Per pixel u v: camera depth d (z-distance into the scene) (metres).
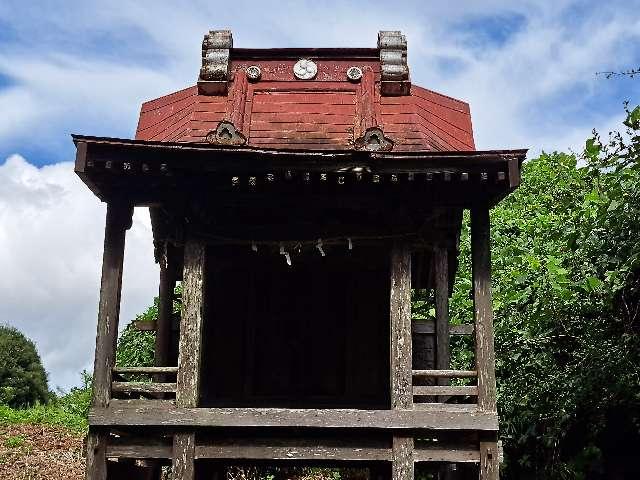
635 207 9.52
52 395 38.53
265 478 17.69
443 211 8.35
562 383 10.77
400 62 9.58
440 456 7.62
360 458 7.65
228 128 7.79
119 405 7.67
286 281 9.91
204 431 7.75
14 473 17.56
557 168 20.02
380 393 9.43
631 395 10.20
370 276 9.88
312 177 7.64
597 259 10.22
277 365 9.62
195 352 7.88
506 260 14.49
